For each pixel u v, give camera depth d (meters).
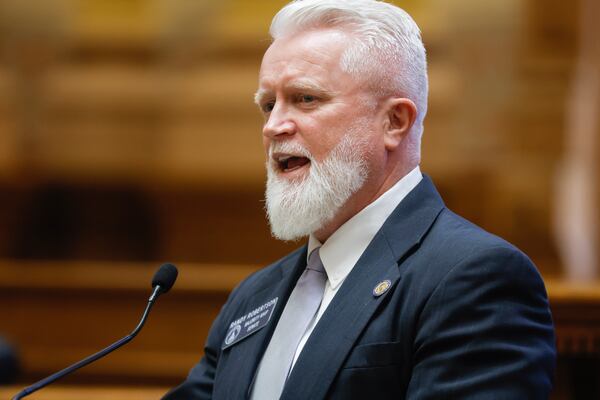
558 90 28.89
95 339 21.08
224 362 7.49
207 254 31.22
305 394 6.42
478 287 6.27
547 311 6.39
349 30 7.31
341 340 6.53
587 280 27.47
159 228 31.58
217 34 31.30
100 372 20.59
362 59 7.24
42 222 31.84
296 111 7.23
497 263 6.33
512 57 28.95
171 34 31.44
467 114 29.11
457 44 29.23
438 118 29.27
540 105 28.94
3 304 21.41
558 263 28.22
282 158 7.29
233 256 31.06
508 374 5.97
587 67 28.55
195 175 31.31
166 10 31.48
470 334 6.12
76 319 21.17
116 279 21.06
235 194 31.20
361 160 7.18
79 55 31.83
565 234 28.34
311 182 7.12
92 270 21.22
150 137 31.53
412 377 6.21
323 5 7.31
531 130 28.94
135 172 31.56
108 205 31.80
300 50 7.26
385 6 7.45
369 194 7.30
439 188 29.27
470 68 29.12
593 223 27.81
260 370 7.07
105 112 31.67
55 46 31.70
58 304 21.28
